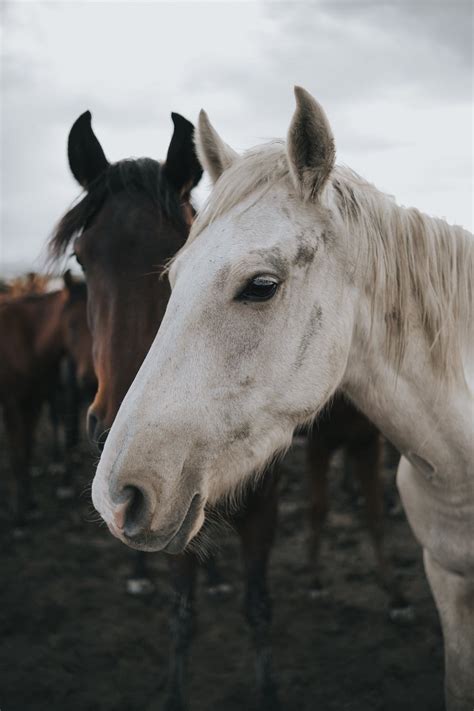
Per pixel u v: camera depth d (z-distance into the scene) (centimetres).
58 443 728
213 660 353
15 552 506
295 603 412
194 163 266
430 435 183
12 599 426
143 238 241
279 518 552
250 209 165
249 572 296
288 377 166
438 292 179
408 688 323
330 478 655
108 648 370
